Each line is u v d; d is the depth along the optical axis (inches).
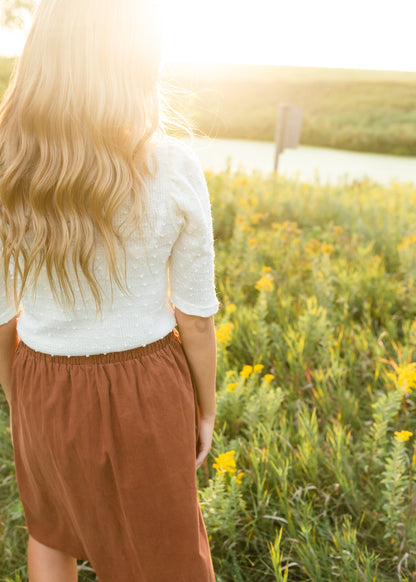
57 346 47.5
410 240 165.9
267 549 75.7
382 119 1083.9
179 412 50.3
